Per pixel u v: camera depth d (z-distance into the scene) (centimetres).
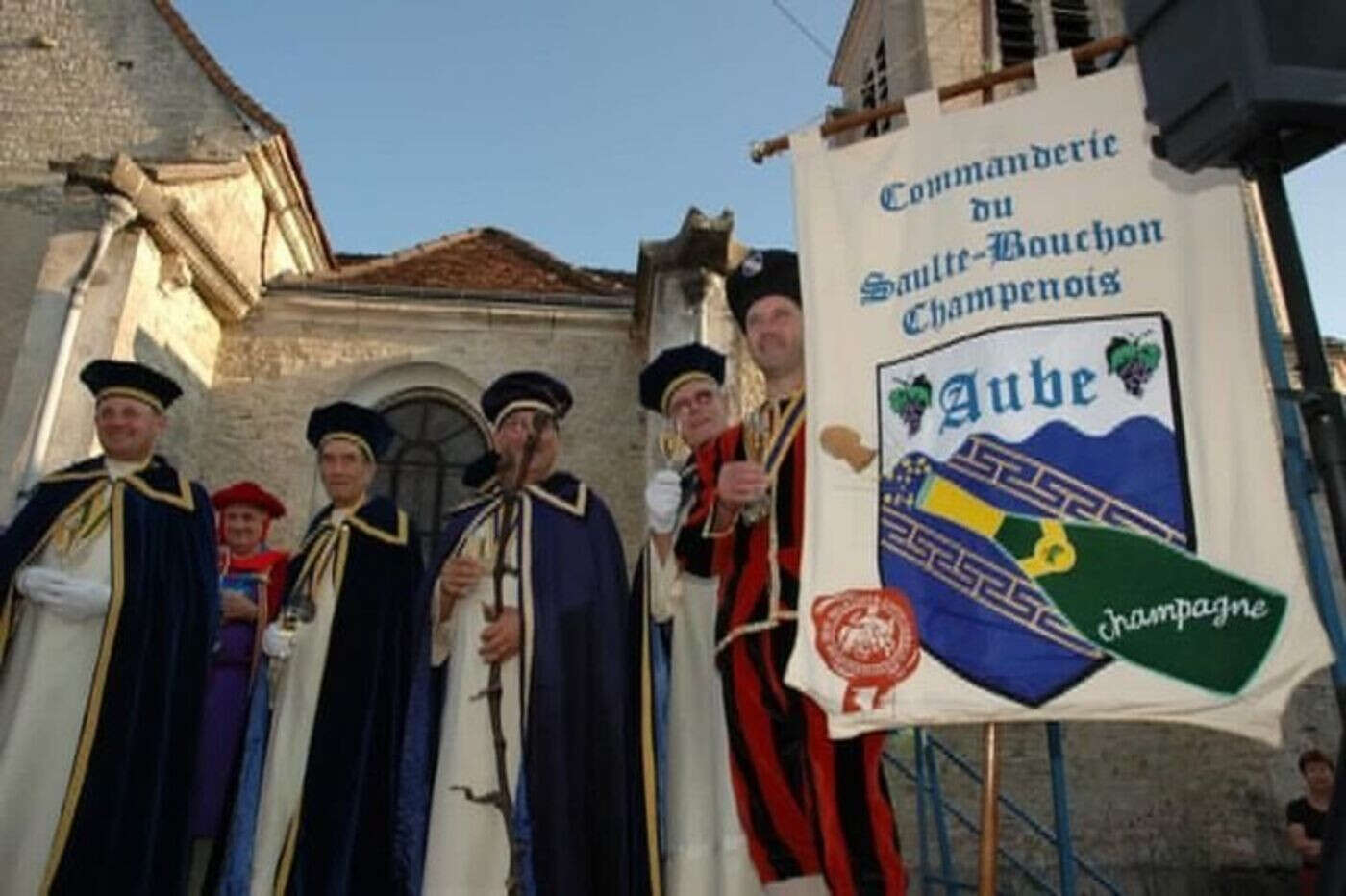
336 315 1229
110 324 988
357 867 416
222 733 513
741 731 351
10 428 927
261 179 1280
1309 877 654
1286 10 208
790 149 392
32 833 404
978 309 347
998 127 370
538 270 1400
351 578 469
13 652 438
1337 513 208
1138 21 236
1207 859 996
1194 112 222
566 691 392
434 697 418
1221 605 296
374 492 1157
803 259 372
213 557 486
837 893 311
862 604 321
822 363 356
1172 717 288
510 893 350
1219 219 339
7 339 1234
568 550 420
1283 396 244
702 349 462
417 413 1210
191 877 485
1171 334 329
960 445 333
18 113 1380
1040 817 1016
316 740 432
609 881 373
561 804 374
